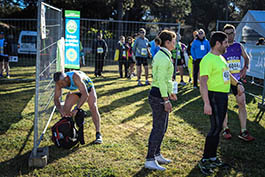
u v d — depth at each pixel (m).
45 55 4.36
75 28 6.93
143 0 25.05
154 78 3.31
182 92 8.14
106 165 3.53
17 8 29.89
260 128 5.07
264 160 3.77
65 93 7.50
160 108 3.30
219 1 41.94
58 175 3.27
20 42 17.53
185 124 5.18
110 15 31.27
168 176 3.30
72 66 7.10
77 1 25.22
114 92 7.86
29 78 10.13
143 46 8.77
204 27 46.81
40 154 3.53
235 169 3.50
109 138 4.43
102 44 10.53
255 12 10.79
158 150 3.66
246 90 8.73
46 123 4.71
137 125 5.10
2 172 3.31
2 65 10.05
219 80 3.28
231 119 5.59
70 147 3.89
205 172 3.37
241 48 4.68
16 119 5.24
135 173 3.34
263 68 8.34
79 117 3.91
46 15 4.18
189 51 9.79
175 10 28.16
